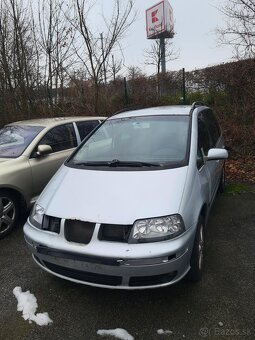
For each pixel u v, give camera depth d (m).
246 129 8.16
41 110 10.87
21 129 5.23
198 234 3.03
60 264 2.79
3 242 4.19
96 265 2.62
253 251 3.71
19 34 10.30
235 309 2.78
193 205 2.95
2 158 4.62
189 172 3.20
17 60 10.44
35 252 2.96
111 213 2.73
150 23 17.42
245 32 8.40
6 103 10.27
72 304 2.96
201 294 2.99
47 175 4.86
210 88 10.09
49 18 10.50
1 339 2.61
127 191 2.94
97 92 11.05
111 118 4.48
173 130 3.84
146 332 2.59
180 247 2.62
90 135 4.24
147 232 2.62
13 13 10.15
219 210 4.93
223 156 3.59
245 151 7.73
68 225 2.80
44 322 2.76
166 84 11.48
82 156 3.85
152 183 3.01
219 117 8.91
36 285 3.26
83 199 2.95
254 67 8.75
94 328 2.67
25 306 2.96
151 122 4.07
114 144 3.88
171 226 2.66
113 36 10.61
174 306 2.86
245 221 4.52
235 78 9.08
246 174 6.62
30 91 10.86
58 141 5.23
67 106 11.26
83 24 10.37
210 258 3.59
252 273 3.28
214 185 4.24
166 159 3.42
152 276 2.61
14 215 4.44
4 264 3.67
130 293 3.05
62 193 3.12
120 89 11.70
